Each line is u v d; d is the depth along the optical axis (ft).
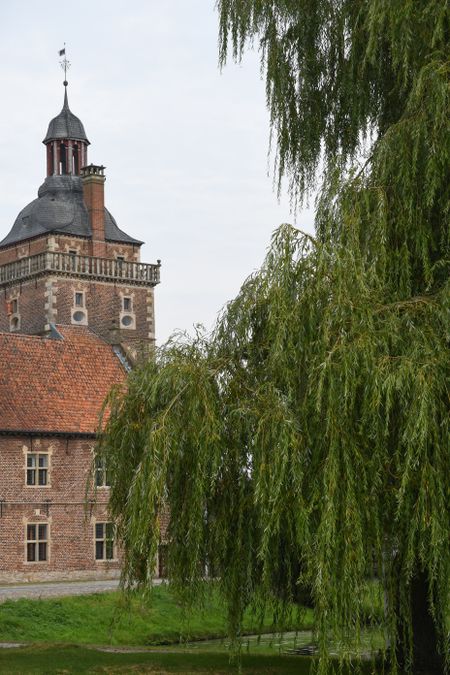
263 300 74.23
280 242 74.79
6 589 178.50
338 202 75.25
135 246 319.68
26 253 311.27
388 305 69.67
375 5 76.79
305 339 70.64
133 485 72.23
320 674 64.95
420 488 64.13
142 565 75.25
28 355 217.15
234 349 75.82
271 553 71.67
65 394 214.07
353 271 70.90
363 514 65.92
